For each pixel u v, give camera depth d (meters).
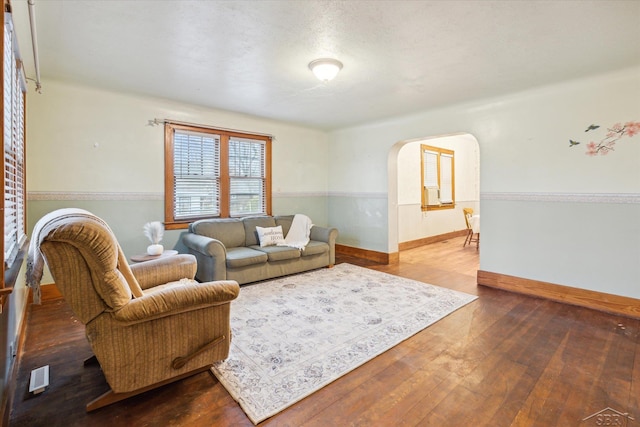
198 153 4.50
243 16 2.10
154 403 1.78
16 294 2.21
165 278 2.56
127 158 3.87
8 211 1.71
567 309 3.19
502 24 2.18
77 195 3.55
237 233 4.34
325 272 4.53
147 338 1.75
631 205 2.99
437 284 3.99
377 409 1.75
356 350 2.35
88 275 1.58
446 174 7.62
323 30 2.28
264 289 3.72
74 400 1.80
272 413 1.70
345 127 5.64
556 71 3.00
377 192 5.32
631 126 2.97
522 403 1.79
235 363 2.17
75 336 2.56
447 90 3.55
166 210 4.18
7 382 1.69
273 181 5.37
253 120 5.02
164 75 3.15
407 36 2.35
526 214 3.63
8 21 1.73
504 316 3.00
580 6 1.97
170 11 2.05
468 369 2.12
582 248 3.27
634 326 2.79
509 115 3.73
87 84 3.42
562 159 3.37
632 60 2.75
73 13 2.07
